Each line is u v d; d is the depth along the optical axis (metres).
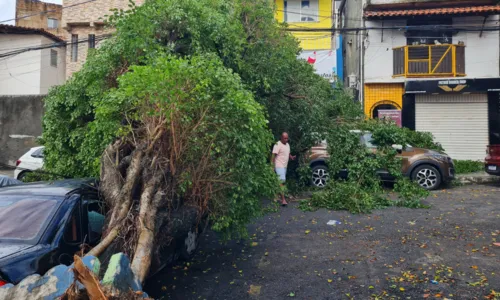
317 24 23.52
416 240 7.00
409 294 4.98
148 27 6.98
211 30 7.80
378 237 7.27
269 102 9.94
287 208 9.79
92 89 6.98
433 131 17.30
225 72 5.46
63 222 4.43
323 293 5.11
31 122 18.05
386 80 17.98
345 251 6.61
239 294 5.17
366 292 5.09
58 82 25.36
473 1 17.16
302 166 11.60
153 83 4.62
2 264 3.63
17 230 4.28
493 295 4.82
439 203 9.93
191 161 5.15
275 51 9.45
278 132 10.69
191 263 6.33
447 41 17.78
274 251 6.77
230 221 5.65
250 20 9.25
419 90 16.92
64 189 4.93
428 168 11.78
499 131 16.73
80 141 7.52
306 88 10.45
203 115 4.95
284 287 5.33
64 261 4.20
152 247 4.45
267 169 5.77
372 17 17.56
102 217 5.06
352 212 9.09
